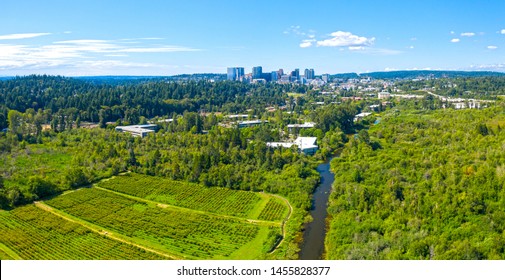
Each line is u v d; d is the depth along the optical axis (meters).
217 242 122.00
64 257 113.69
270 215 141.50
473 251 97.19
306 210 144.75
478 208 119.50
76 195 162.25
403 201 129.50
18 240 122.94
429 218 119.12
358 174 160.62
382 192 138.88
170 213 144.50
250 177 174.50
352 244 109.12
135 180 180.25
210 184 173.38
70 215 143.12
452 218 117.62
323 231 128.12
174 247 119.12
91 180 177.38
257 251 116.00
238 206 150.75
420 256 97.00
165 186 172.38
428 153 184.00
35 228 131.62
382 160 181.88
